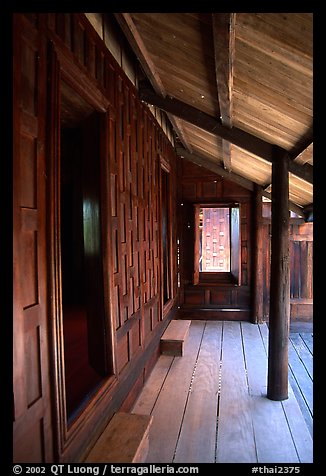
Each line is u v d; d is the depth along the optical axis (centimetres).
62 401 171
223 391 346
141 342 349
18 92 141
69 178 510
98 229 250
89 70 221
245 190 646
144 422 235
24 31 148
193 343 504
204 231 880
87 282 258
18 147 140
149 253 401
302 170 322
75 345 335
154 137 443
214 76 247
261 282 629
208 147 512
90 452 201
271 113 260
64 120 260
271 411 306
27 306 148
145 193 387
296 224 651
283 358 327
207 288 657
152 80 313
